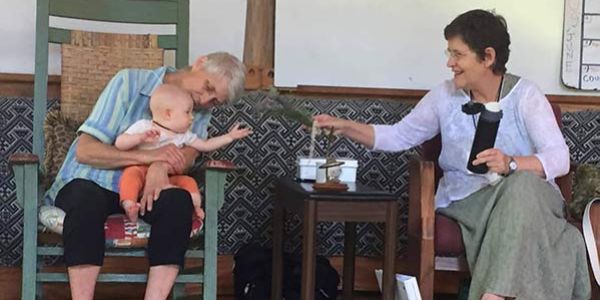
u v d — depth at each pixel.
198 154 2.72
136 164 2.43
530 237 2.35
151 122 2.49
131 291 3.23
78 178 2.44
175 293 2.77
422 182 2.51
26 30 3.24
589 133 3.34
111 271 3.18
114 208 2.44
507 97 2.63
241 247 3.16
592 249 2.46
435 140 2.87
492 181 2.49
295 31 3.37
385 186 3.31
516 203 2.36
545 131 2.56
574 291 2.45
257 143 3.22
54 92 3.17
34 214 2.35
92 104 2.81
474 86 2.63
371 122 3.28
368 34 3.40
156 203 2.35
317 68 3.39
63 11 2.75
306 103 3.25
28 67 3.25
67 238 2.29
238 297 2.96
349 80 3.40
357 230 3.30
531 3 3.44
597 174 2.80
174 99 2.47
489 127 2.39
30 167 2.34
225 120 3.19
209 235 2.44
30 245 2.35
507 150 2.63
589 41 3.42
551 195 2.49
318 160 2.75
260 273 2.93
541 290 2.35
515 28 3.44
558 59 3.42
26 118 3.08
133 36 2.86
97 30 3.28
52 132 2.70
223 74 2.53
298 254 3.09
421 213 2.50
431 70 3.42
